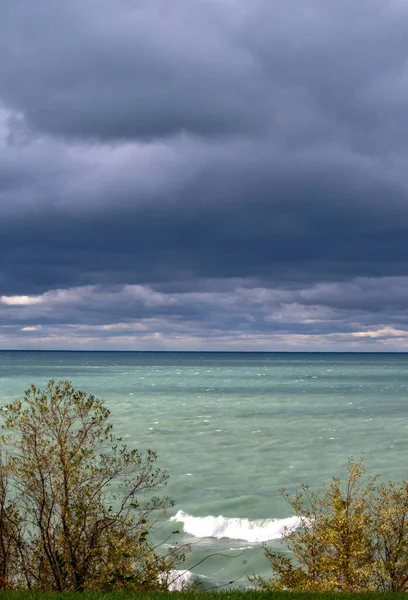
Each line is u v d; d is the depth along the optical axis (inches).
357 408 2984.7
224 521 978.1
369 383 5128.0
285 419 2532.0
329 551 557.6
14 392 3814.0
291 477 1376.7
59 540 509.7
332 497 623.5
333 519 554.9
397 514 555.5
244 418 2556.6
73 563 513.3
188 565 821.2
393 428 2242.9
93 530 526.3
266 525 965.2
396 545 540.7
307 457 1640.0
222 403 3243.1
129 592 477.4
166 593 490.9
